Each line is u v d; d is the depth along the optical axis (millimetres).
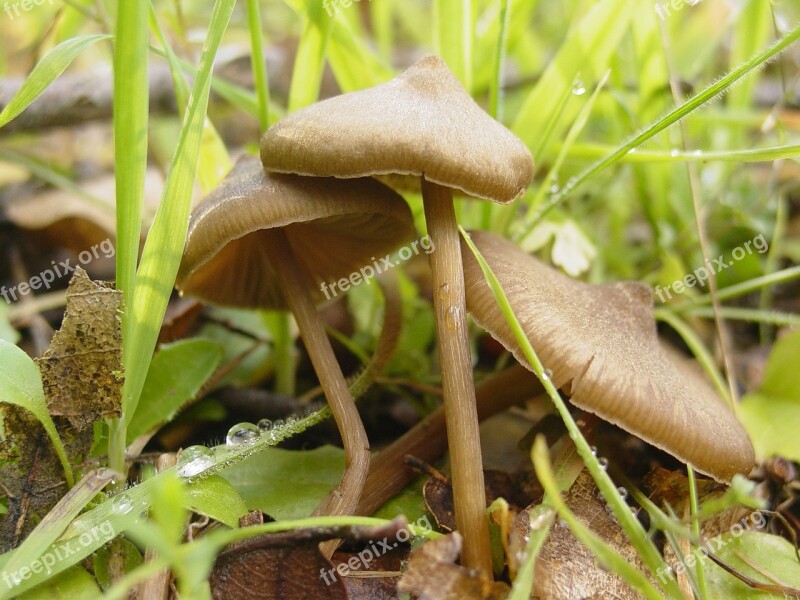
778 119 148
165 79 177
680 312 148
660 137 142
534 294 104
